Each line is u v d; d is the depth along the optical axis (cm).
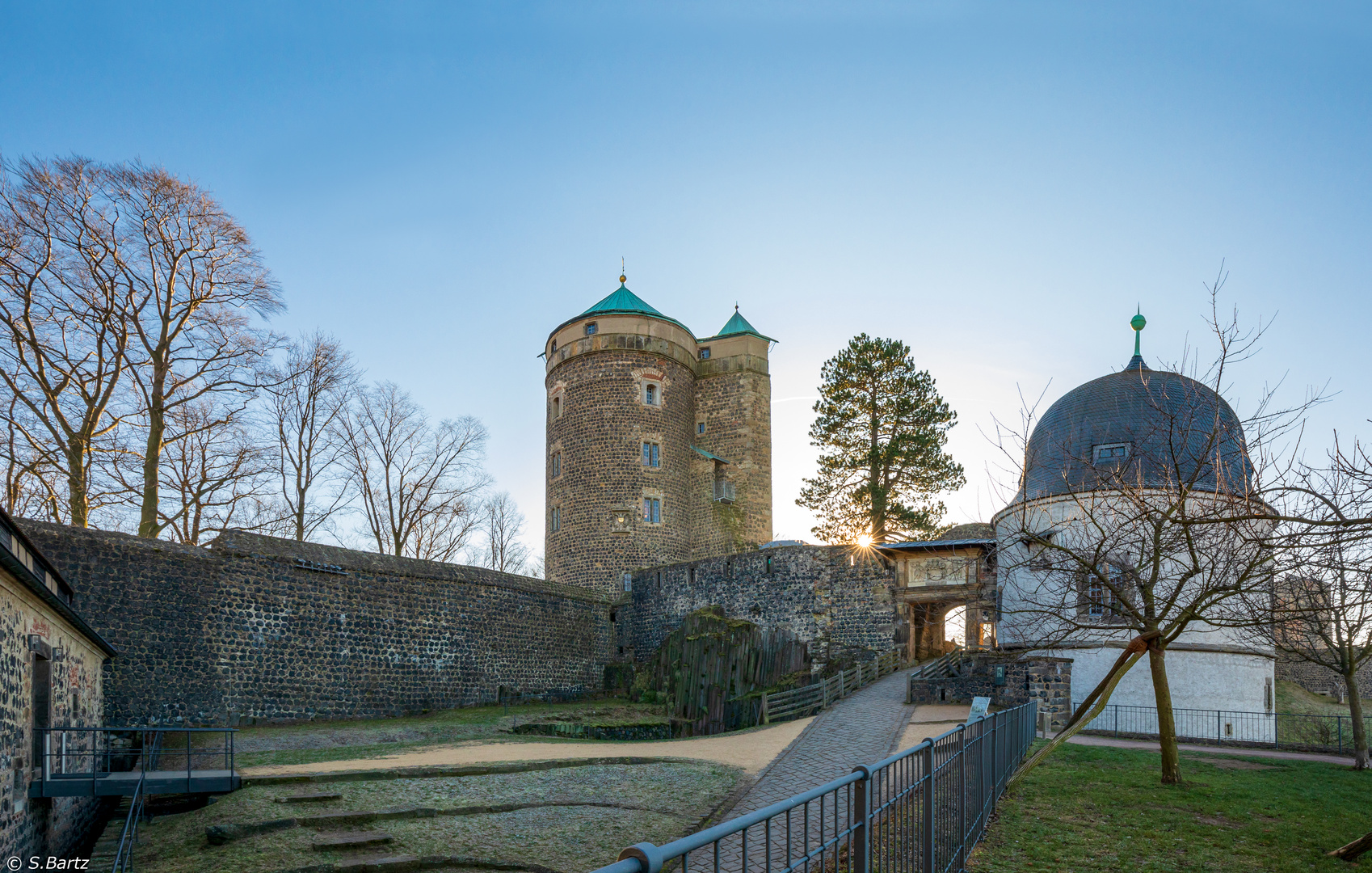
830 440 4466
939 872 789
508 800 1379
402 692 2784
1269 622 1361
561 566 4253
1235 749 2114
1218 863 1017
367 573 2742
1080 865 988
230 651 2342
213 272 2866
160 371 2748
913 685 2528
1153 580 1491
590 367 4325
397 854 1127
